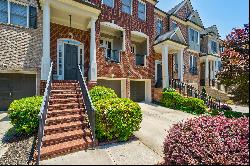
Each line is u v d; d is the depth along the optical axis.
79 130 7.74
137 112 8.12
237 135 5.36
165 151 5.74
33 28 12.78
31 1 12.91
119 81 17.77
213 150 5.06
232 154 4.93
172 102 16.11
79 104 9.52
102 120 7.44
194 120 6.35
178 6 24.69
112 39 18.06
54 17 13.54
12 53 11.92
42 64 11.21
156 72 21.20
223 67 8.17
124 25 17.06
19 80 12.86
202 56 27.53
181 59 19.92
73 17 13.45
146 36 18.83
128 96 16.89
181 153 5.22
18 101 8.54
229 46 7.82
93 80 13.12
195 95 17.52
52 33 13.99
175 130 5.98
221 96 25.28
